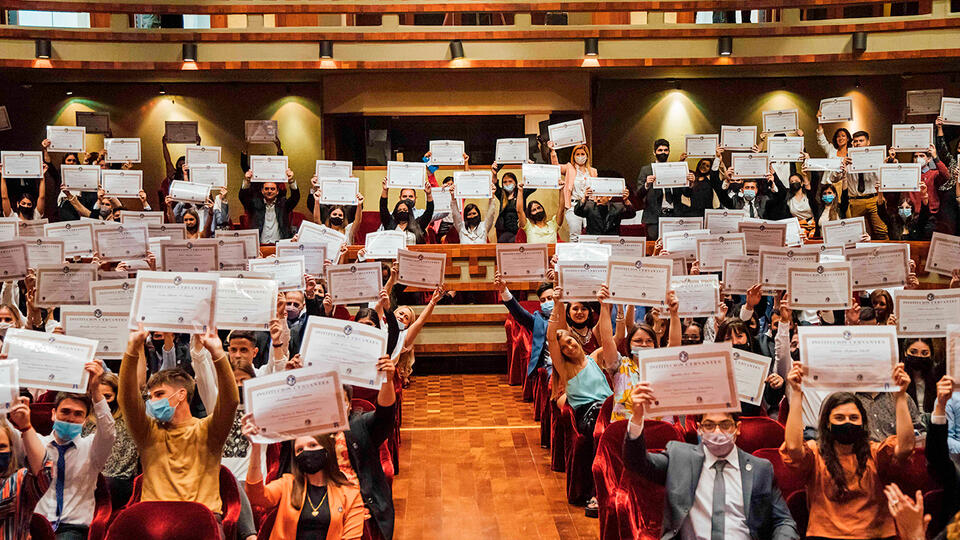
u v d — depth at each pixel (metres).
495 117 13.43
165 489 4.25
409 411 8.93
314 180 9.95
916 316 5.40
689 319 7.37
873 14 12.47
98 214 11.33
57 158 14.31
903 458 4.26
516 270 7.60
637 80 14.81
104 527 4.44
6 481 3.98
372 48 12.71
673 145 14.78
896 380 4.25
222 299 5.02
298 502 4.32
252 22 12.69
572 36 12.66
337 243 8.02
